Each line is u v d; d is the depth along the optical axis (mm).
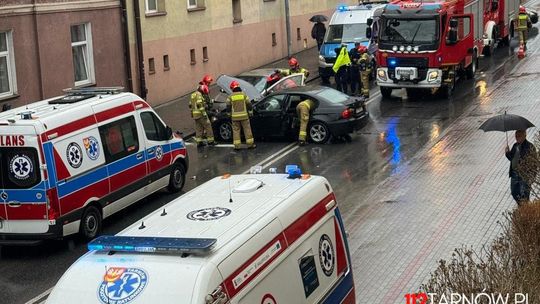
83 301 6215
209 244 6293
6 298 11812
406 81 26094
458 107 24109
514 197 12930
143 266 6305
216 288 6129
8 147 13266
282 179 8281
